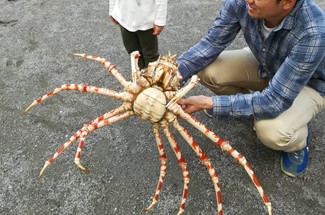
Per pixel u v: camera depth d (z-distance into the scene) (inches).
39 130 90.1
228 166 82.0
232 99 69.7
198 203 75.4
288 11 59.7
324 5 128.3
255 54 74.8
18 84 102.6
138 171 81.4
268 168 81.5
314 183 78.5
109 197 76.6
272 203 75.2
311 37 59.4
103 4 134.7
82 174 80.7
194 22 124.6
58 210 74.5
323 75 70.9
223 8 74.1
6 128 90.7
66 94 99.0
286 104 67.7
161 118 57.5
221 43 78.1
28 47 115.6
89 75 105.2
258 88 87.4
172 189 77.8
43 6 133.6
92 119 92.8
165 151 85.1
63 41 117.6
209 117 92.5
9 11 131.1
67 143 60.8
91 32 121.3
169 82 56.2
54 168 81.8
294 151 78.4
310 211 73.8
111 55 112.1
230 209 74.5
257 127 74.7
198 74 86.4
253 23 68.1
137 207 75.0
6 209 74.7
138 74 56.9
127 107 58.6
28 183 79.0
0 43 117.0
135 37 97.6
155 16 88.4
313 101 74.4
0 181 79.4
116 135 88.6
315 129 89.1
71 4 134.6
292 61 63.1
